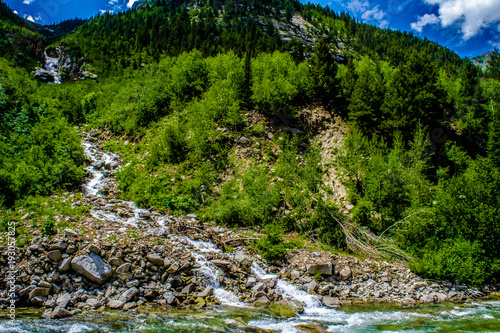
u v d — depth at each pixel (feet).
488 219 49.65
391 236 56.90
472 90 109.81
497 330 28.19
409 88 95.25
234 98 96.78
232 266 39.65
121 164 81.51
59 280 29.71
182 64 123.44
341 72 123.75
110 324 25.03
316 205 62.80
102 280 30.83
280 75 104.17
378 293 40.04
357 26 389.39
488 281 45.98
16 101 92.27
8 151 63.62
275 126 89.25
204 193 68.80
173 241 41.45
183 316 28.09
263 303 33.53
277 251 45.21
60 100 128.26
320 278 41.50
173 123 93.66
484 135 96.53
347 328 28.04
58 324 24.26
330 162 77.82
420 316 32.32
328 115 96.32
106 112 114.52
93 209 46.11
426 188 63.93
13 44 214.90
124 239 36.24
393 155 68.54
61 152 72.84
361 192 68.95
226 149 81.41
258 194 66.39
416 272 46.14
